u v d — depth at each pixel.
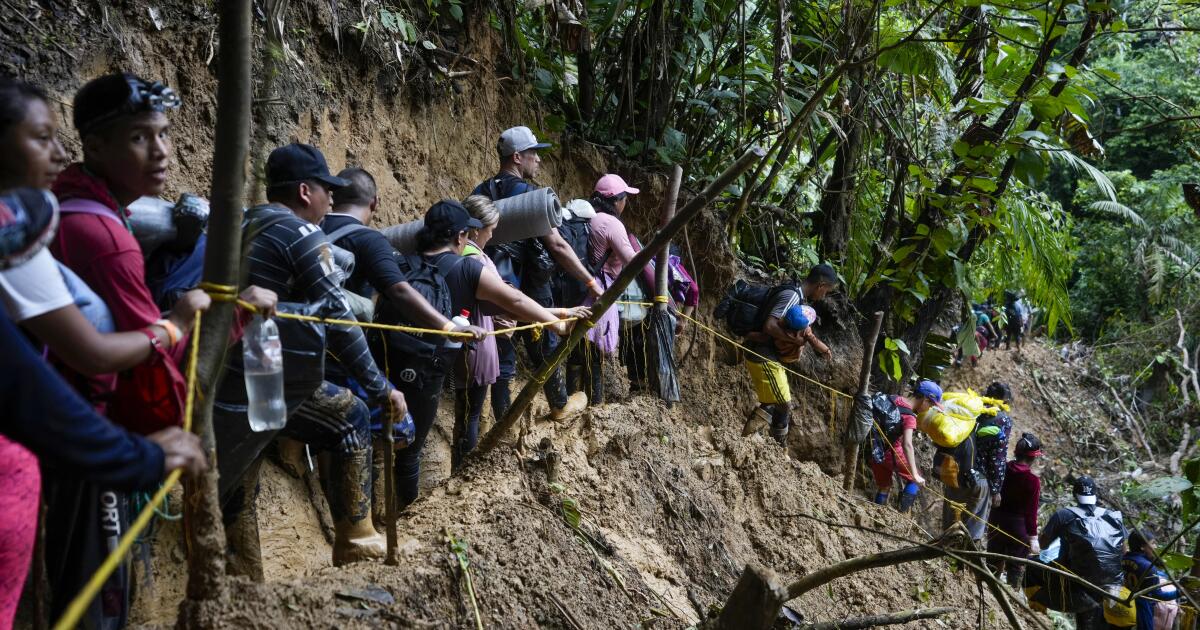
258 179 2.63
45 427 1.69
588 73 7.97
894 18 9.03
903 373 9.73
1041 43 8.14
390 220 5.98
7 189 2.03
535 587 3.56
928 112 9.39
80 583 2.48
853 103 8.73
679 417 7.10
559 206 4.95
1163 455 17.75
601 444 5.20
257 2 4.80
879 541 6.93
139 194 2.54
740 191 8.74
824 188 9.74
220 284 2.33
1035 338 23.45
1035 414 18.58
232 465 3.08
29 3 3.92
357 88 5.70
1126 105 22.73
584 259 5.69
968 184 8.60
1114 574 7.52
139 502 2.72
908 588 6.48
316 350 3.10
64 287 2.05
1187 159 21.06
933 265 9.43
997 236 9.65
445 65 6.52
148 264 2.91
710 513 5.60
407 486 4.20
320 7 5.34
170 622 3.32
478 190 5.57
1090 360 21.06
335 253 3.53
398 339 4.00
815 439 9.02
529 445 4.75
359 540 3.43
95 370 2.10
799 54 9.02
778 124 8.09
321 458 3.74
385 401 3.24
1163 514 10.45
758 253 9.41
